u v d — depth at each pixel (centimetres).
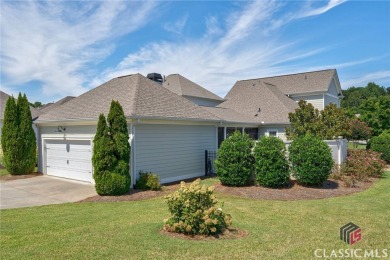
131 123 1169
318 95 2795
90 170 1305
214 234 610
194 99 2845
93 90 1634
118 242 554
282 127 2142
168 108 1387
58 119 1404
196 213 595
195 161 1502
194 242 560
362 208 864
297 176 1189
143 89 1442
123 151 1080
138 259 478
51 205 927
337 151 1451
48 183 1326
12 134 1566
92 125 1288
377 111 2653
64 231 633
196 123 1498
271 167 1147
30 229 650
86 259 477
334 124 1644
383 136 2078
